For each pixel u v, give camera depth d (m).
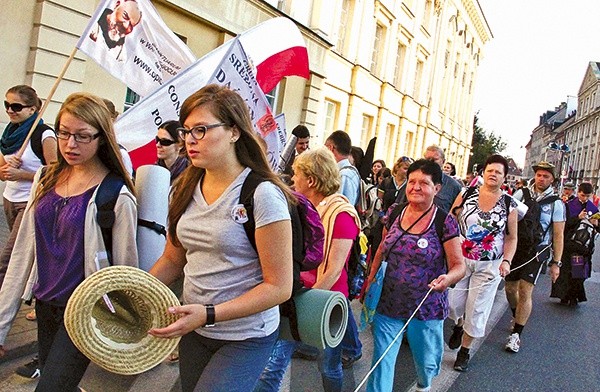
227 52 4.96
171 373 4.40
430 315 3.81
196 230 2.32
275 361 3.12
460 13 34.78
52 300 2.70
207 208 2.31
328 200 3.65
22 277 2.97
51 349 2.62
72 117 2.66
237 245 2.28
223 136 2.27
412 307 3.79
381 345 3.83
